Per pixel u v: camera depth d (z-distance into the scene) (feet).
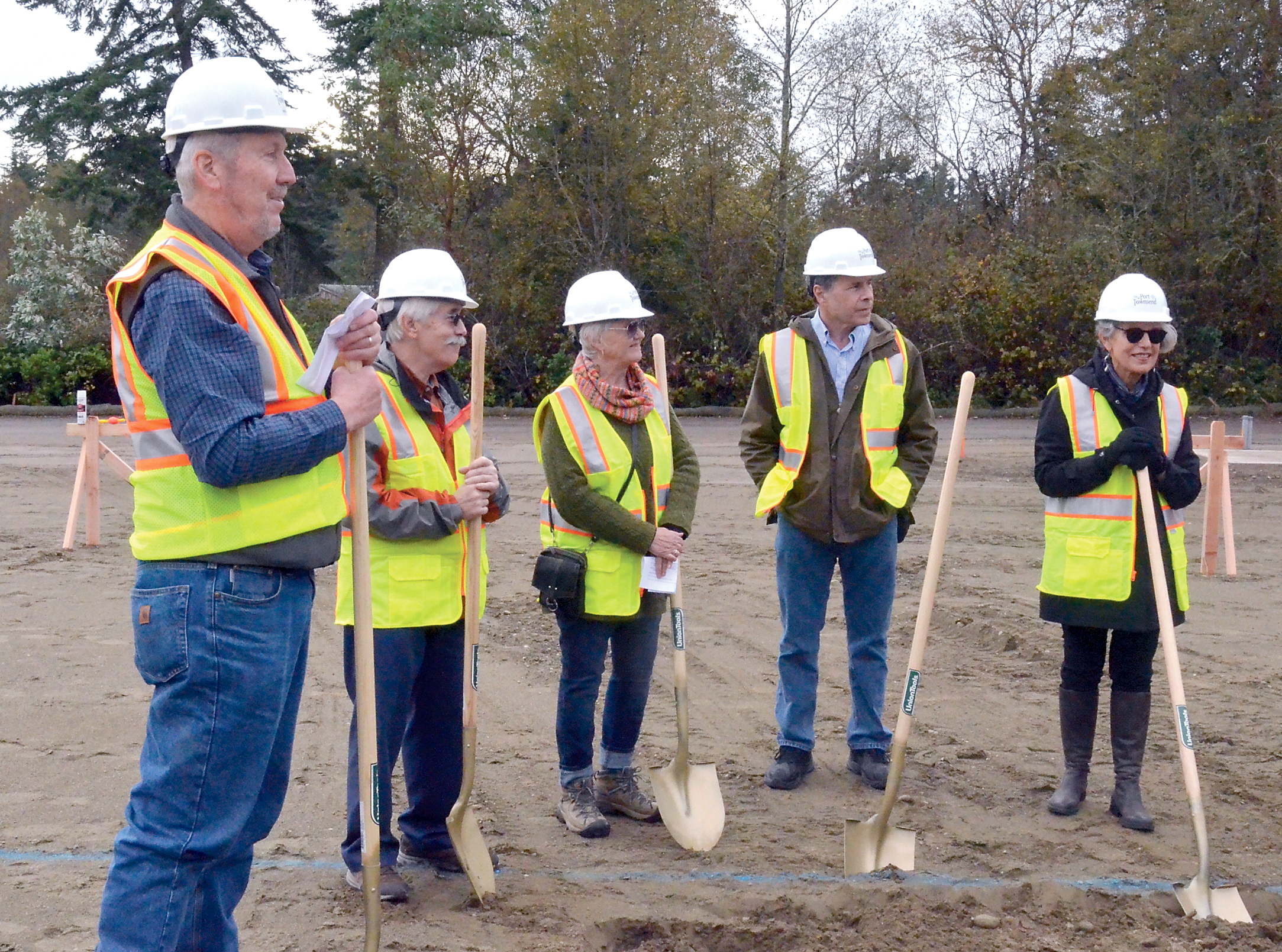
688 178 90.99
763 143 92.53
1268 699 20.65
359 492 10.27
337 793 16.10
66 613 26.32
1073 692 15.71
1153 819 15.11
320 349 9.23
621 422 14.80
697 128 90.84
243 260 9.40
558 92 91.09
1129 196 90.48
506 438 68.49
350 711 19.84
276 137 9.37
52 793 15.75
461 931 11.98
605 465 14.55
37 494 44.68
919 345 89.66
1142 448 14.38
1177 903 12.94
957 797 16.22
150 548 9.01
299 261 123.65
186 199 9.31
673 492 15.30
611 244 92.99
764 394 17.15
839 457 16.44
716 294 90.63
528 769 17.19
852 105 110.11
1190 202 88.38
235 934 9.82
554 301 92.94
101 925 8.98
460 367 90.53
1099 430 15.08
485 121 93.71
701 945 12.03
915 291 90.99
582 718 14.93
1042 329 87.81
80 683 20.97
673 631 15.07
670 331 92.58
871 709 16.90
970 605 27.20
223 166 9.16
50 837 14.24
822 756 17.99
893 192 114.32
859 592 16.85
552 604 14.60
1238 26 88.07
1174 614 15.20
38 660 22.39
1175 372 89.10
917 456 17.02
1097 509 15.03
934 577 13.92
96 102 111.75
